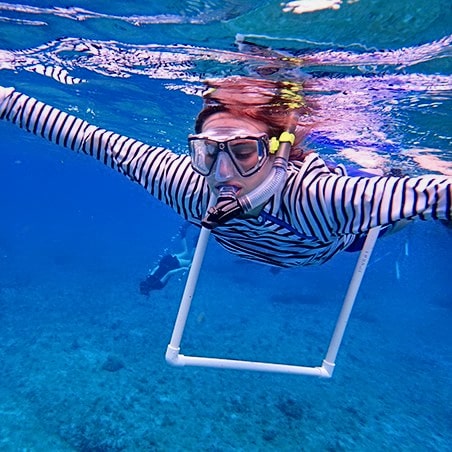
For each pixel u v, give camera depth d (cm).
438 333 2120
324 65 579
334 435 949
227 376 1180
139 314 1802
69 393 995
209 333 1600
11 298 1894
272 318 1942
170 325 1672
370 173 1298
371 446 928
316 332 1806
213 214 174
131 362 1223
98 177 5878
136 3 540
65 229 5850
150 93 1124
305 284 2975
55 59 926
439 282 5525
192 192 221
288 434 922
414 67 576
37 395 977
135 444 818
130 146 242
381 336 1908
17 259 2959
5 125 2664
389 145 1027
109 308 1869
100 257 3425
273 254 229
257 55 579
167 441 841
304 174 190
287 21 482
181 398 1022
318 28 487
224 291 2453
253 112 192
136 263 3322
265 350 1489
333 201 176
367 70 594
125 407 952
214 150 182
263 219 196
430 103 727
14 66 1069
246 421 952
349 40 507
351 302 239
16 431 833
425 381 1402
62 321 1606
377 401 1171
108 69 941
